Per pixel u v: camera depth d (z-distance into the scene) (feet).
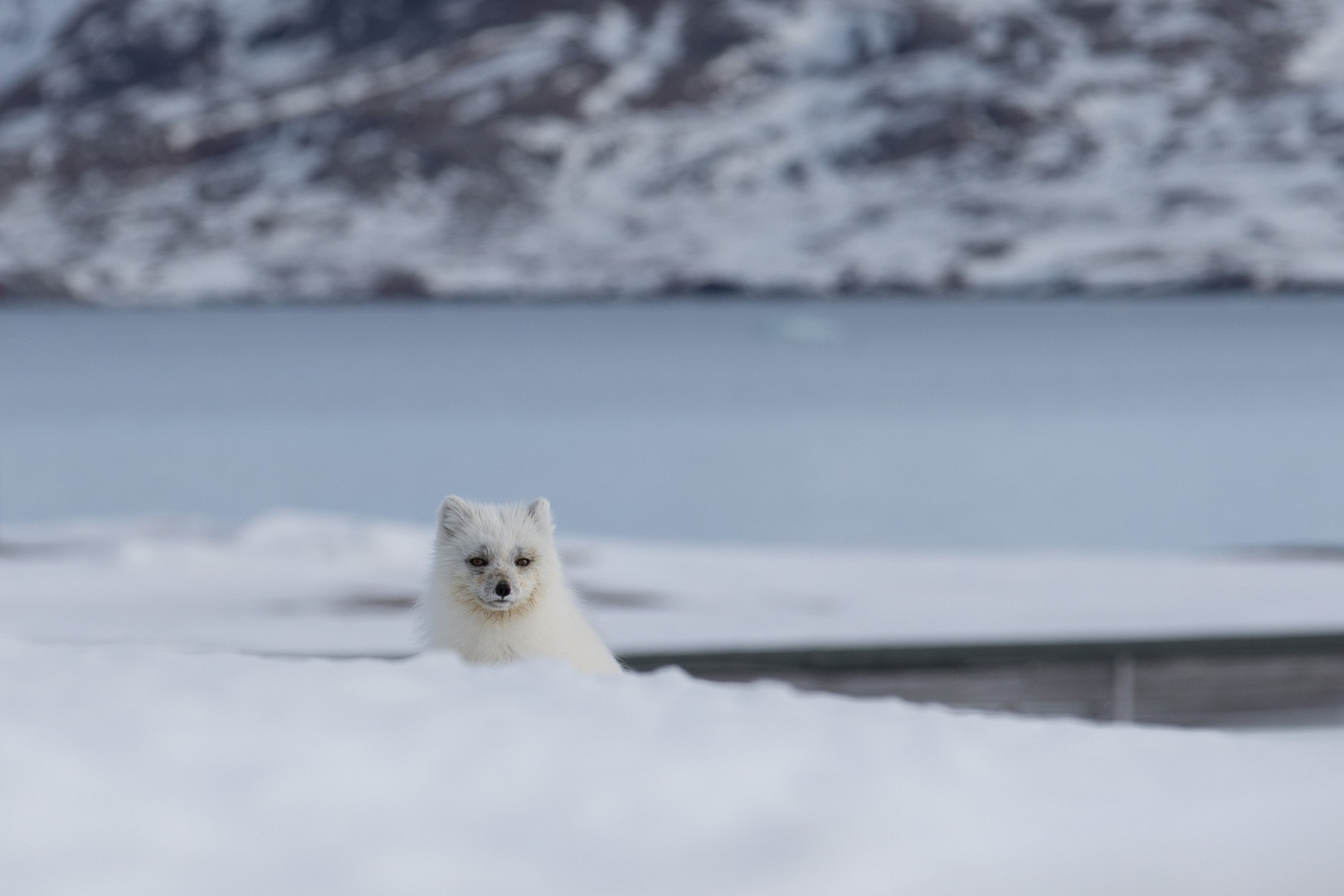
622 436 446.60
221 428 500.33
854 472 327.67
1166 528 225.76
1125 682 76.54
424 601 45.03
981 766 17.97
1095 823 15.99
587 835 14.26
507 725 17.26
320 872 13.00
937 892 13.76
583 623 46.01
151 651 20.67
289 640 84.07
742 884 13.35
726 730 18.03
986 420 478.59
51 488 323.16
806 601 105.50
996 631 92.79
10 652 20.22
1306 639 77.61
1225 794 17.53
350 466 368.68
